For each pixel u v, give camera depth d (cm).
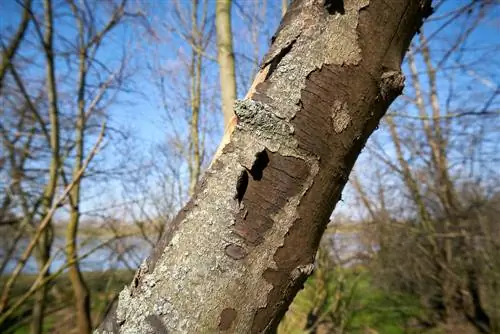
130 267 557
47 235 395
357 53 66
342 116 65
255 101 64
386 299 832
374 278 884
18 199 336
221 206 62
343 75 66
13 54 395
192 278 60
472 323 698
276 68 67
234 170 63
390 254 860
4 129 364
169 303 60
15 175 343
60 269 280
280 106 64
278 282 62
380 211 885
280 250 62
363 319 741
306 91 64
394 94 71
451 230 729
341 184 68
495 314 654
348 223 909
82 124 430
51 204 351
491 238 649
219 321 59
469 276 711
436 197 812
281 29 70
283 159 63
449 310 732
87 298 455
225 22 225
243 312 60
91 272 610
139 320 60
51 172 376
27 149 404
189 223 63
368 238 891
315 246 66
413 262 815
